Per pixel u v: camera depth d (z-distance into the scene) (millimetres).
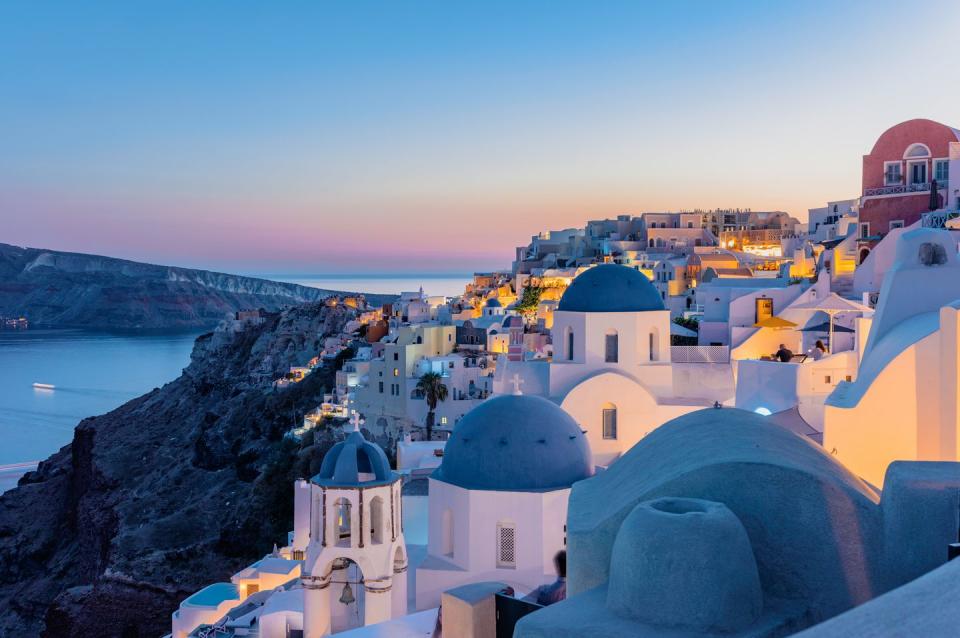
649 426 36562
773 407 34094
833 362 34000
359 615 30750
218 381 153250
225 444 116375
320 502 29141
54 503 132250
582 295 38906
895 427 18406
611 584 8984
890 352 19062
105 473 123375
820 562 9156
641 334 38031
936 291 20547
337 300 156875
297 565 49750
